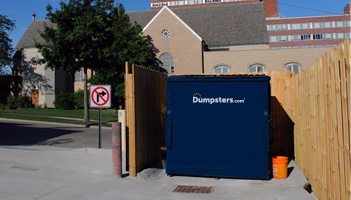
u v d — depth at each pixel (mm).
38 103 35938
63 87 37281
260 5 41750
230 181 7074
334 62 4660
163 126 9625
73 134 15977
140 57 29641
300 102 7879
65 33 19938
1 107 33156
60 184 6742
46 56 20391
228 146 7156
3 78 37156
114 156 7383
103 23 19969
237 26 39875
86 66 21234
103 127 19812
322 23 93000
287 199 5723
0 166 8023
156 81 9078
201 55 34062
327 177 5246
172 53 34625
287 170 7504
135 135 7461
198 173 7289
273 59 32281
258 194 6125
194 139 7336
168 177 7445
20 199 5766
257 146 7016
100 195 6102
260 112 7035
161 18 34906
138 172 7504
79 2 20188
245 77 7105
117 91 29547
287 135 9250
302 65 31812
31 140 13617
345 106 4086
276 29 94688
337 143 4602
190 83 7391
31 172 7570
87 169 7988
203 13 42844
